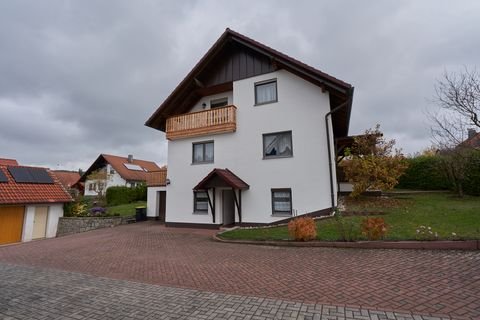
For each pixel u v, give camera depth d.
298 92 13.04
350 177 13.90
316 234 8.66
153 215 19.95
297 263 6.55
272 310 4.04
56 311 4.44
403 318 3.60
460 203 12.66
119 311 4.32
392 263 5.94
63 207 19.86
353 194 13.73
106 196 30.03
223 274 6.05
